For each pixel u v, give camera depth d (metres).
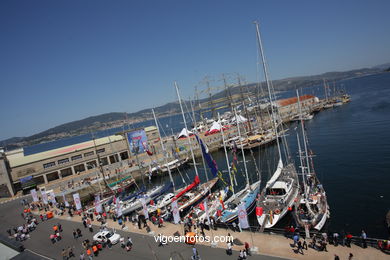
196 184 45.94
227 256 23.97
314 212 30.73
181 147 85.12
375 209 33.28
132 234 32.25
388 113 90.69
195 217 34.81
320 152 63.19
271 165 62.44
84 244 29.81
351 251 21.91
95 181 65.75
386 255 20.81
